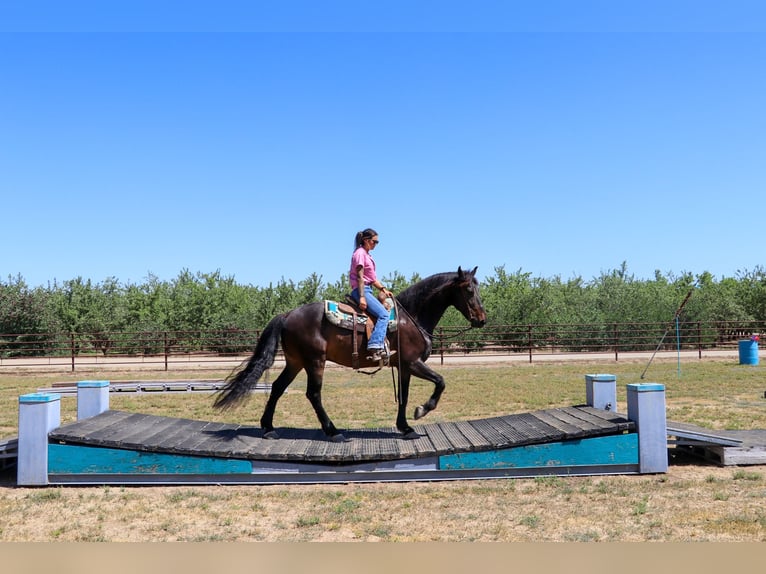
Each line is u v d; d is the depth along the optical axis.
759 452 7.93
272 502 6.57
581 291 39.41
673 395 14.84
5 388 18.97
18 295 34.62
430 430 8.77
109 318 36.25
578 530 5.46
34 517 6.09
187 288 38.91
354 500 6.58
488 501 6.44
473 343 32.09
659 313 32.59
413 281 36.59
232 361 27.91
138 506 6.44
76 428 7.73
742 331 33.50
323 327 7.98
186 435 8.18
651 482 7.11
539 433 7.62
